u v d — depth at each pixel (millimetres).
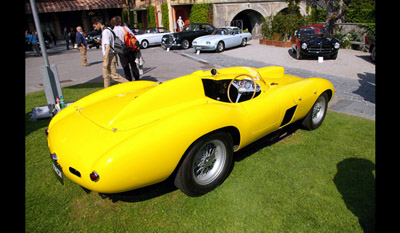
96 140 2207
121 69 9969
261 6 24062
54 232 2199
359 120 4410
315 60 10773
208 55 12852
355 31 14742
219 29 15031
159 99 2502
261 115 2908
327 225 2201
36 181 2885
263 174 2902
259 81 3273
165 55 13297
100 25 7074
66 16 27703
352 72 8461
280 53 12703
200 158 2506
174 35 15094
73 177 2131
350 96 5871
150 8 26797
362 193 2576
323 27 12008
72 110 2951
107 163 1927
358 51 13266
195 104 2693
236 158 3238
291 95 3291
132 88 3426
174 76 8266
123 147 1986
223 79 3629
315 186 2691
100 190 2016
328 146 3502
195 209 2412
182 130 2164
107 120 2436
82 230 2215
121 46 6152
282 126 3369
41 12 24391
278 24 15961
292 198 2521
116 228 2225
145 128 2172
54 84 4883
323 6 25375
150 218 2324
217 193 2617
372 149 3404
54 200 2588
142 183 2127
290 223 2229
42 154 3457
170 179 2561
